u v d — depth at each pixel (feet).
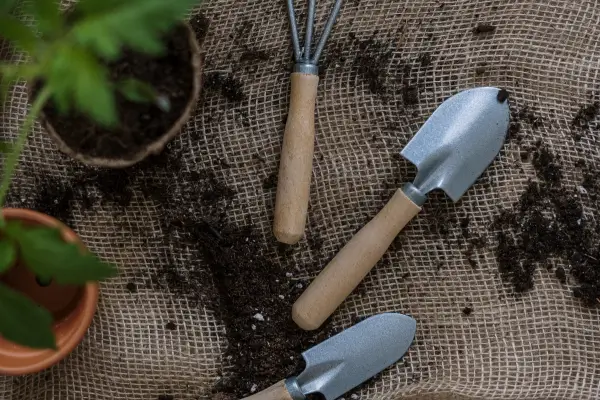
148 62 2.50
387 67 2.87
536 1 2.84
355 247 2.76
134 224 2.85
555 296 2.86
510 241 2.87
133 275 2.86
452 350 2.86
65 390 2.85
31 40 2.13
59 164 2.82
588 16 2.85
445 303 2.87
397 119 2.87
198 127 2.85
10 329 2.21
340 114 2.87
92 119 2.48
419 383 2.85
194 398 2.86
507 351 2.86
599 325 2.86
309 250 2.87
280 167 2.77
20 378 2.84
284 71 2.86
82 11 2.18
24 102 2.79
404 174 2.87
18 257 2.73
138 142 2.54
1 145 2.38
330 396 2.79
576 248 2.86
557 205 2.87
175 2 2.07
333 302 2.77
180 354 2.85
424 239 2.87
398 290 2.87
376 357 2.80
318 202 2.87
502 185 2.87
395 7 2.85
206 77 2.85
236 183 2.86
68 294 2.74
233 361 2.86
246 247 2.87
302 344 2.86
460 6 2.85
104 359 2.85
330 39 2.86
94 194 2.83
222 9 2.84
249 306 2.87
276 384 2.78
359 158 2.87
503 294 2.86
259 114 2.86
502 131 2.81
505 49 2.86
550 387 2.85
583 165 2.87
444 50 2.87
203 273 2.87
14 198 2.83
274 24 2.85
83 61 2.10
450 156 2.79
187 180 2.85
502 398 2.86
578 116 2.88
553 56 2.87
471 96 2.81
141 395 2.86
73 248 2.17
